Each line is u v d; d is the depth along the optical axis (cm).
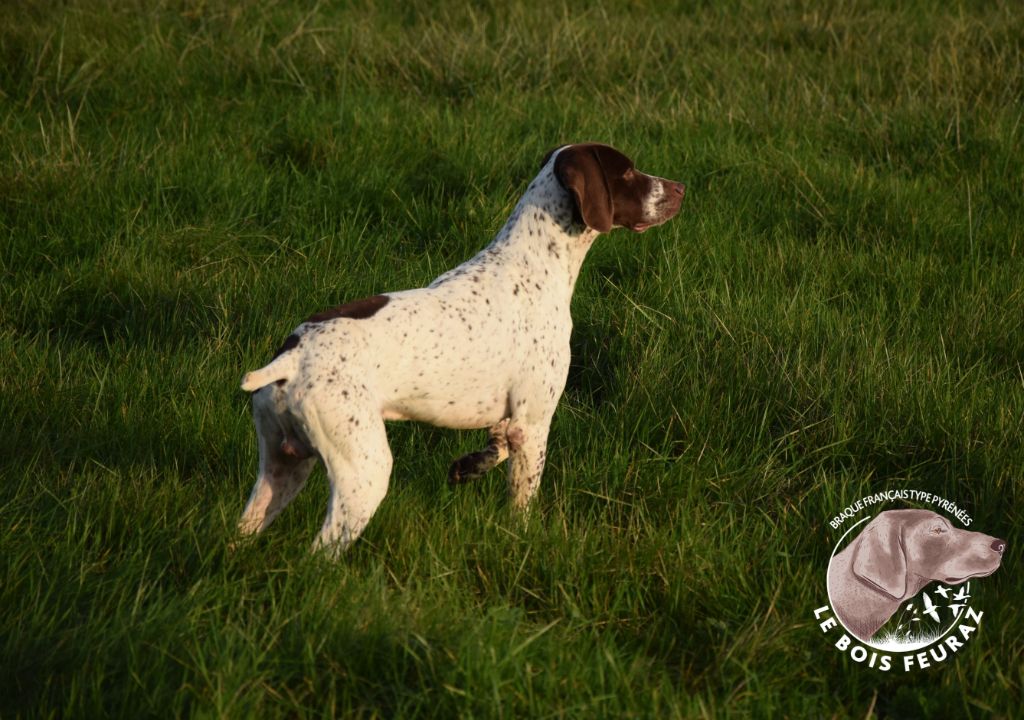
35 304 848
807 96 1236
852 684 507
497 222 971
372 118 1145
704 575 564
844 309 864
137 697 452
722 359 779
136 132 1109
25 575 525
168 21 1398
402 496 627
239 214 993
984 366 779
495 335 586
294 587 526
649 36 1423
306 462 575
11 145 1032
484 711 454
